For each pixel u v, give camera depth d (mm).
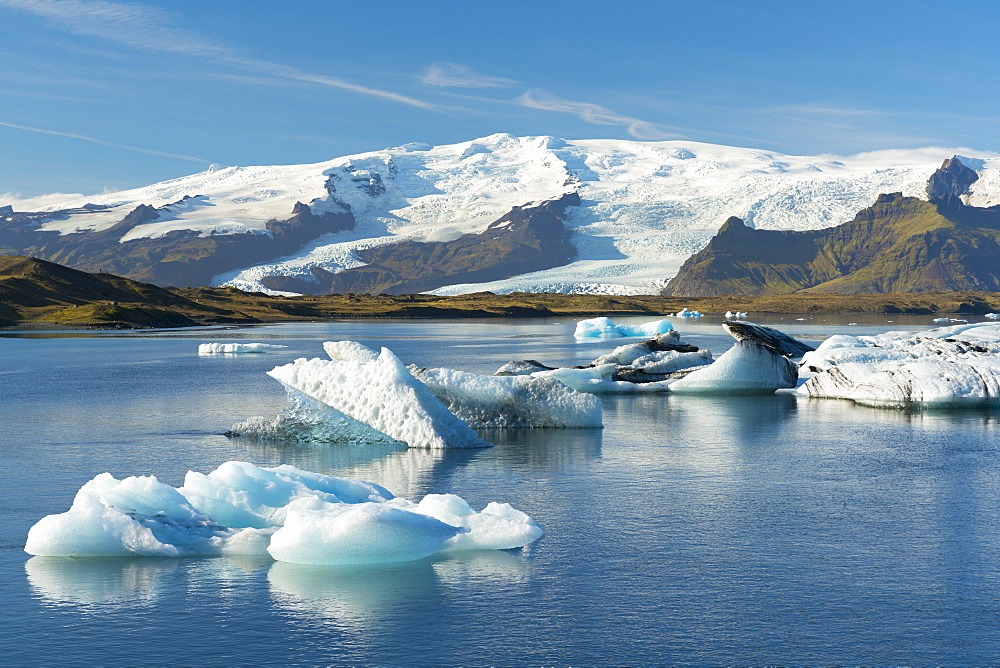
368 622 10172
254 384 41188
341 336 105375
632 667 8984
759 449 22016
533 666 9023
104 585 11422
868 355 36938
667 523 14570
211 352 69438
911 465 19875
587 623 10141
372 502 14180
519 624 10109
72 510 13117
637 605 10703
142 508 13438
